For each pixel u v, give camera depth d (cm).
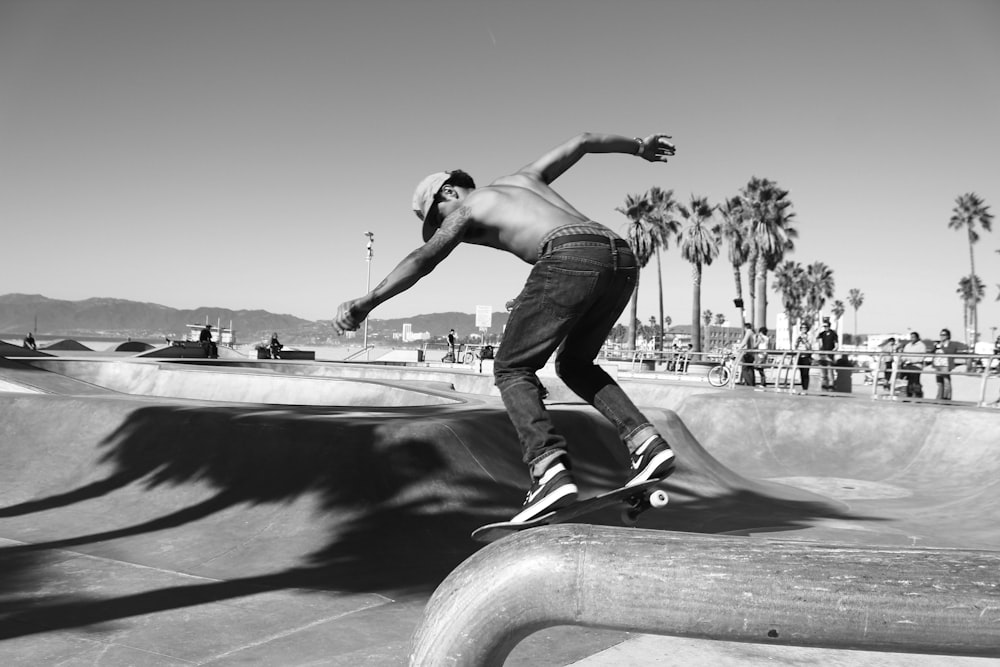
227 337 5416
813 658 331
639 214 5053
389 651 335
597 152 270
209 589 420
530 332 214
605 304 226
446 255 229
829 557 78
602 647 342
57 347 3991
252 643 343
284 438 589
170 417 649
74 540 512
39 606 387
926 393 1928
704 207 4856
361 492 541
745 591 76
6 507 582
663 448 213
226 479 580
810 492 881
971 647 74
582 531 85
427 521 530
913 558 77
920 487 935
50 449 668
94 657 323
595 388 230
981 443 996
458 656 84
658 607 78
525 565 82
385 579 443
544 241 220
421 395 1005
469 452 610
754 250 4812
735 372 1537
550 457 196
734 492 789
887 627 74
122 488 601
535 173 254
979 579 74
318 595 413
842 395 1379
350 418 629
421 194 248
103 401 706
